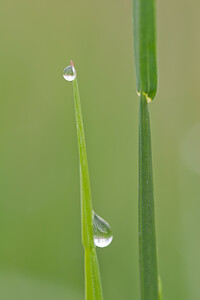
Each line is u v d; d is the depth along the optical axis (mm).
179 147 282
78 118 147
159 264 246
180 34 302
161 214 268
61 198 276
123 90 304
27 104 296
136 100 299
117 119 293
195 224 238
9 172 275
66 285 252
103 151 285
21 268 258
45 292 248
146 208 143
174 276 237
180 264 237
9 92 295
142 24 142
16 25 312
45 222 269
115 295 247
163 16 303
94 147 285
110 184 281
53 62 309
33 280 252
